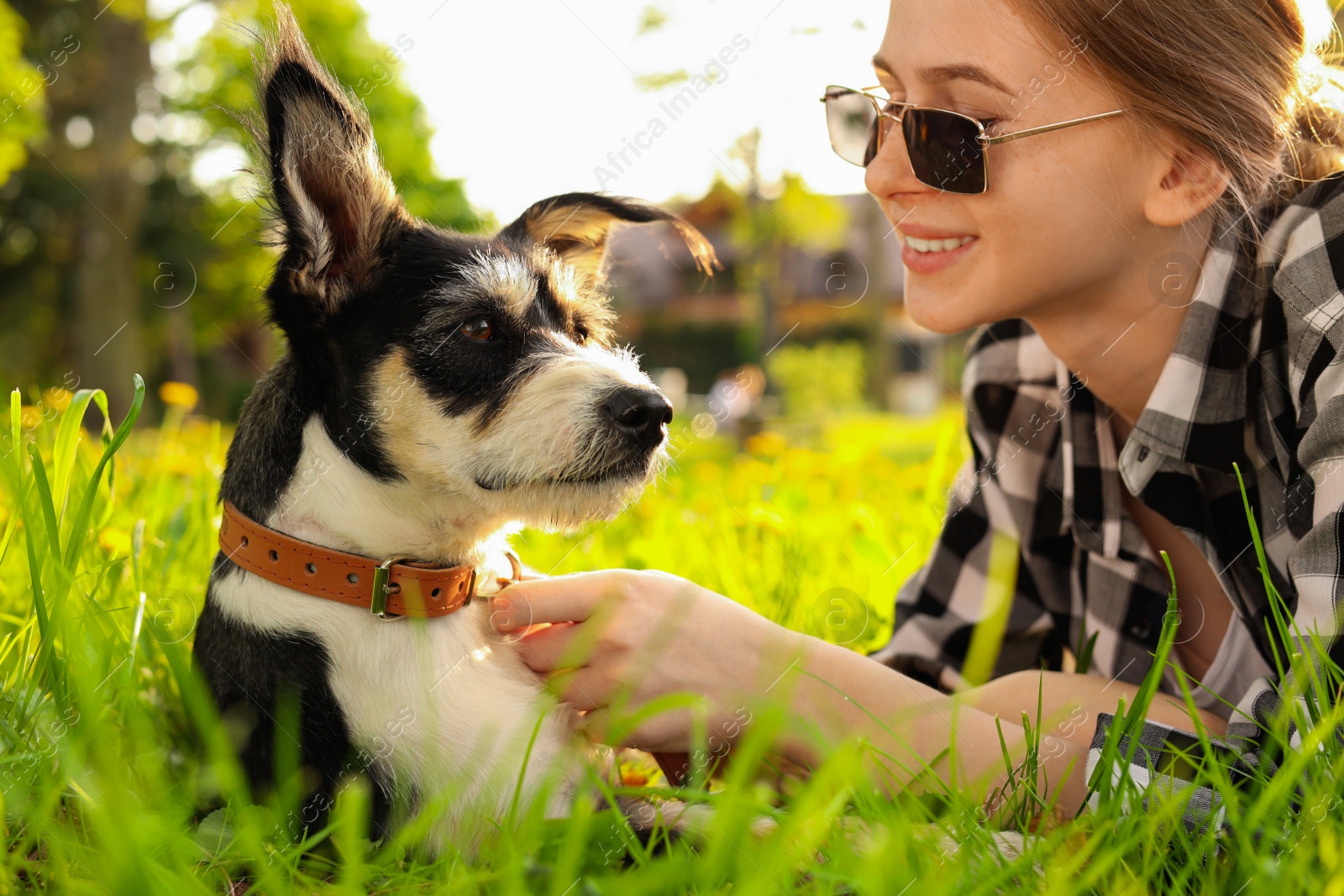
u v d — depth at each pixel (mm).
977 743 1767
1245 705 1648
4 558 1990
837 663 1871
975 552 2535
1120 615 2314
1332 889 1099
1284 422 1892
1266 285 1943
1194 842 1393
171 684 2107
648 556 3244
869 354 19156
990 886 1170
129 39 15211
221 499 1996
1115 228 2047
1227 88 1933
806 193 15914
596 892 1245
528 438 2004
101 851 1294
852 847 1367
